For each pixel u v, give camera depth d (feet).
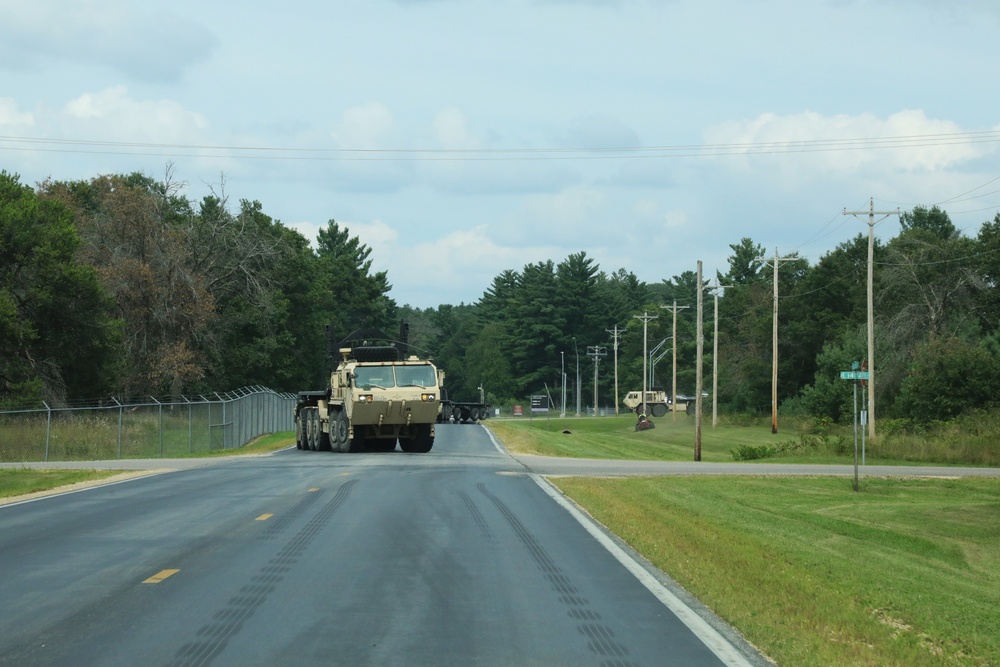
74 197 486.38
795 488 179.52
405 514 110.83
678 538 97.04
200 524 101.81
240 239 467.11
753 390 647.97
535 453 271.08
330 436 257.55
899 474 211.61
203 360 433.07
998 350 418.92
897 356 458.09
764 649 54.19
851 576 84.94
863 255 603.67
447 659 50.67
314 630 56.49
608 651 52.75
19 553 83.41
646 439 478.18
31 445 248.52
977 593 88.22
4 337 318.45
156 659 50.06
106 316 368.07
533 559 81.66
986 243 474.08
